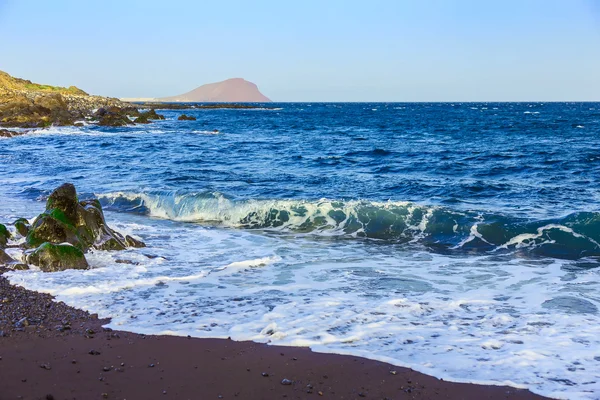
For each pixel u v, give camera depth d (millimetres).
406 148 32625
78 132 46625
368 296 8062
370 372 5559
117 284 8445
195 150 31891
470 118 78250
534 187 18094
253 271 9492
